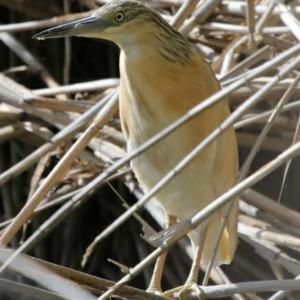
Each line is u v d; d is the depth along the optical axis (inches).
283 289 236.1
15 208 399.5
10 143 398.0
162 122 282.8
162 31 280.8
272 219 320.2
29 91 354.6
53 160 391.5
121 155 344.2
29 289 223.0
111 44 411.8
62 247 412.8
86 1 387.2
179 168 200.8
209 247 295.4
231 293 241.8
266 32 330.0
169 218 303.4
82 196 211.3
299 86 327.9
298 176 355.9
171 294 278.8
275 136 358.3
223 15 366.9
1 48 423.2
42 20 388.8
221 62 352.5
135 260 408.5
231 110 348.5
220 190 292.4
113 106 280.2
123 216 203.5
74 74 418.0
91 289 227.1
